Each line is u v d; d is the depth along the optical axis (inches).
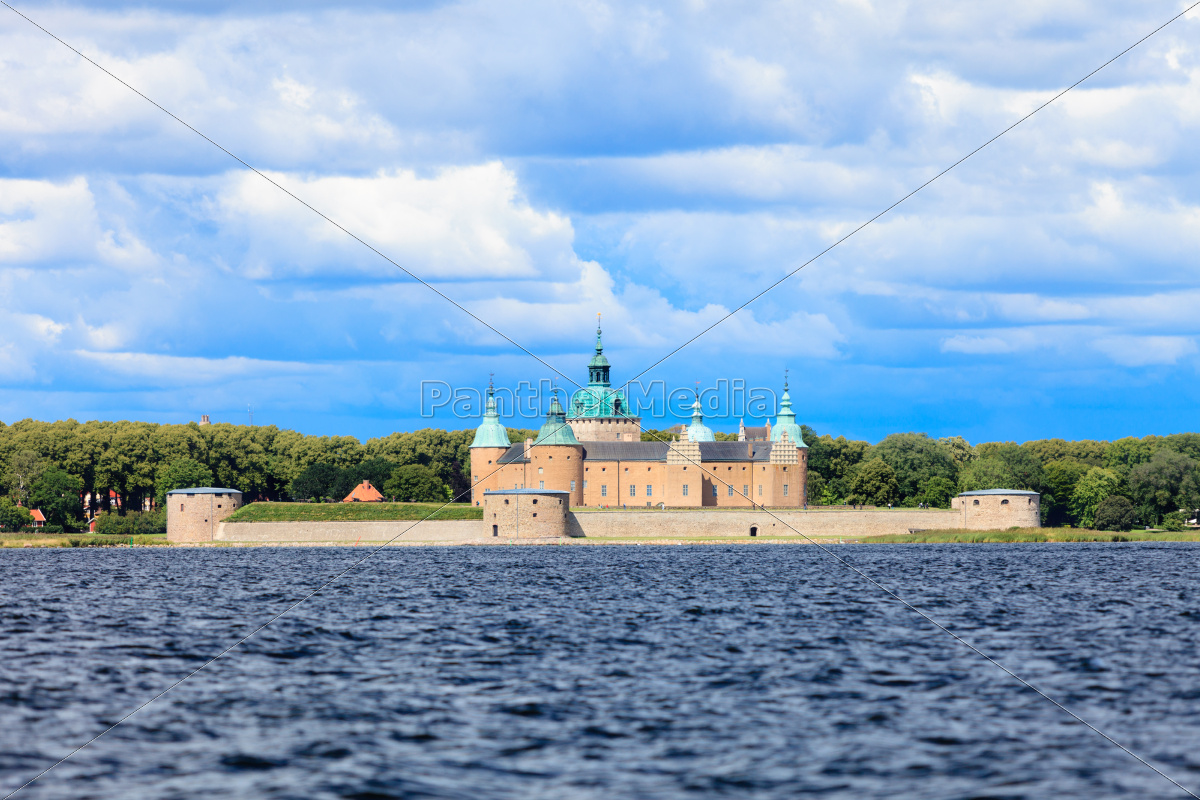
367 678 2827.3
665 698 2583.7
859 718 2385.6
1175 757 2095.2
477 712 2449.6
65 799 1863.9
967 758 2090.3
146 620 3998.5
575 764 2054.6
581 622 3880.4
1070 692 2640.3
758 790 1908.2
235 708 2488.9
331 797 1867.6
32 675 2871.6
